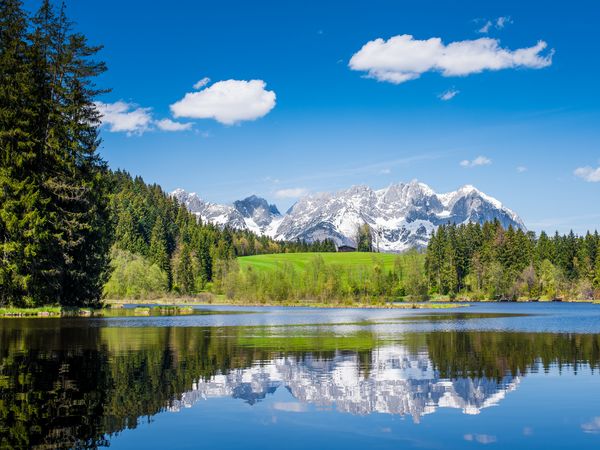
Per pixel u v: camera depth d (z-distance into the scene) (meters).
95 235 63.59
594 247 173.25
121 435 13.17
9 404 15.89
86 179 63.19
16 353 26.52
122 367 22.73
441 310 98.38
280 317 70.12
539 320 62.72
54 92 59.91
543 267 156.75
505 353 29.08
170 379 20.31
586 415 15.47
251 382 20.08
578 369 23.45
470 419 15.05
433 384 19.92
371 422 14.67
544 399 17.48
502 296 157.38
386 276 135.25
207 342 33.94
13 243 50.47
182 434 13.34
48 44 61.47
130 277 126.62
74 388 18.19
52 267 55.91
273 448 12.38
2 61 53.94
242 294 127.38
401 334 41.56
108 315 63.47
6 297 54.69
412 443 12.85
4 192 51.31
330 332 43.22
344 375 21.75
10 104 53.69
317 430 13.85
